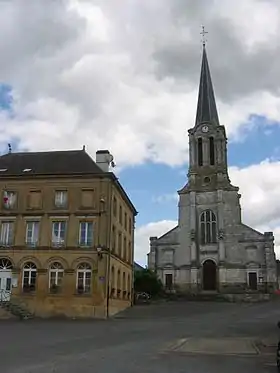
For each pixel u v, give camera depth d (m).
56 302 32.97
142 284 53.16
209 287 57.28
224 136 64.12
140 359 12.45
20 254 34.28
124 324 26.75
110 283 34.41
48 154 38.91
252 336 20.38
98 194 34.88
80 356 12.68
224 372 10.78
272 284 54.56
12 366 10.79
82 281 33.41
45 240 34.38
